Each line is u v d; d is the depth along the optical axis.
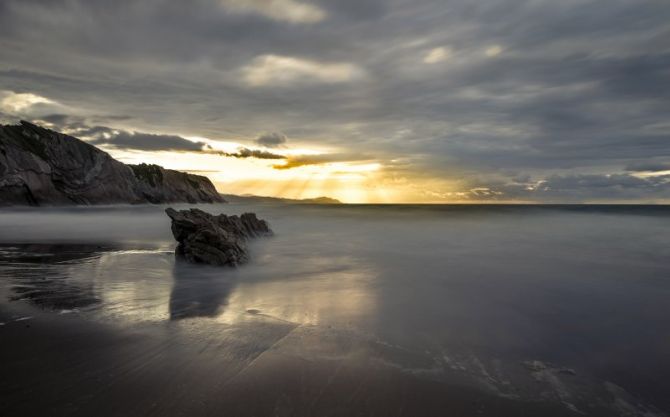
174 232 14.66
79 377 4.66
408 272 12.43
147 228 27.55
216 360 5.27
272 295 9.16
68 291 8.85
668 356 6.01
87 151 63.66
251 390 4.50
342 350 5.82
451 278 11.48
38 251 15.72
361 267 13.40
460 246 19.58
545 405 4.54
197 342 5.89
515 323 7.38
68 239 20.70
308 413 4.08
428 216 44.50
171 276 11.12
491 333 6.82
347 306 8.28
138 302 8.13
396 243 20.73
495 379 5.12
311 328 6.76
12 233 23.52
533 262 14.44
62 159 57.97
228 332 6.39
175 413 3.96
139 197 74.94
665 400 4.76
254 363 5.23
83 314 7.12
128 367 4.96
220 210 65.06
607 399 4.73
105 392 4.32
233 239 14.36
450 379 5.05
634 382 5.19
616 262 14.54
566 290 10.02
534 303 8.77
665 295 9.53
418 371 5.23
